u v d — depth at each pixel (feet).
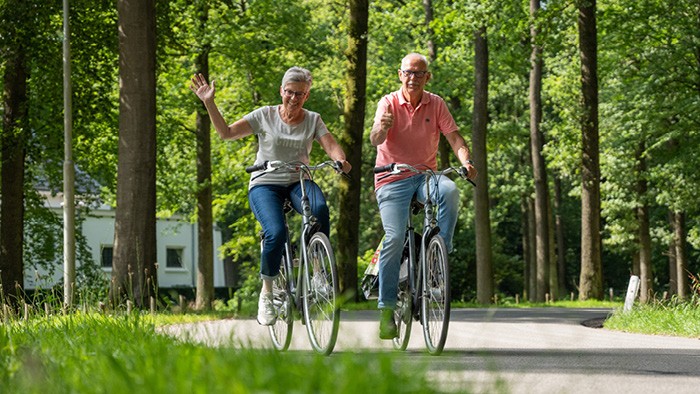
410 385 14.48
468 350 36.94
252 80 143.95
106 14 109.29
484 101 133.80
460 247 233.76
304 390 13.67
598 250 130.93
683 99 140.97
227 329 31.55
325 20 159.63
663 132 147.95
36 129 115.03
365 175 204.74
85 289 46.47
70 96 98.89
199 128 144.05
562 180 238.68
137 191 81.25
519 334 48.52
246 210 179.42
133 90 81.66
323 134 36.11
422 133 36.52
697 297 63.05
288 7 137.49
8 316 43.21
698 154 145.79
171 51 136.15
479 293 133.69
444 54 146.10
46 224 135.74
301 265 34.27
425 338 34.47
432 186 35.42
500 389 16.56
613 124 157.07
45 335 32.24
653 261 237.45
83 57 110.01
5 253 108.37
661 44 142.72
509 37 128.26
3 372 21.18
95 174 136.15
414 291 35.17
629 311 63.72
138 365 18.80
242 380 14.38
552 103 188.44
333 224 198.80
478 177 133.90
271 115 36.01
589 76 130.00
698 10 138.72
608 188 173.17
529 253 209.26
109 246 220.02
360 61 106.11
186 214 178.81
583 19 129.70
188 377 15.81
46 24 102.58
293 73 35.50
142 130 81.56
